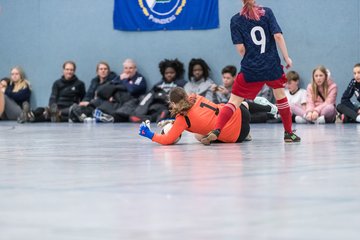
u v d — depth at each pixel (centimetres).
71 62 1906
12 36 2025
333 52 1677
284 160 671
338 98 1670
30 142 1000
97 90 1836
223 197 430
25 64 2012
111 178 537
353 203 405
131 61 1822
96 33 1930
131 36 1884
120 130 1349
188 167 612
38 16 1994
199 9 1798
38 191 469
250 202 410
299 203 405
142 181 514
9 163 671
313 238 309
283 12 1709
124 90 1812
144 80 1838
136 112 1773
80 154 774
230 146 879
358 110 1555
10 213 384
